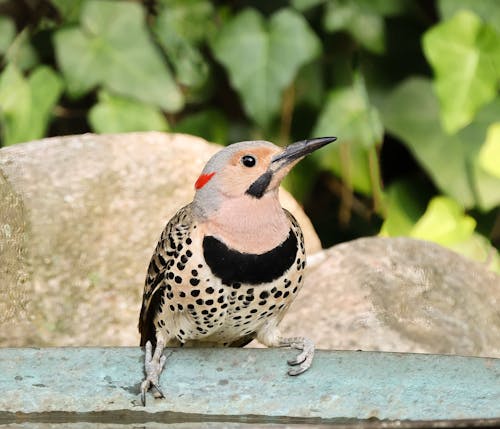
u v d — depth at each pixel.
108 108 12.48
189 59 13.61
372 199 13.74
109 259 10.02
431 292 9.80
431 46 12.12
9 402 7.05
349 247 10.23
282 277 7.50
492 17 12.09
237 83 12.63
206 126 13.62
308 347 7.31
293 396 7.10
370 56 13.23
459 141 12.73
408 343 9.25
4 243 9.66
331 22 13.15
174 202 10.38
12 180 9.92
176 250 7.44
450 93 12.12
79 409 7.09
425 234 12.76
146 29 12.55
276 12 12.77
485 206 12.56
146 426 6.95
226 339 8.08
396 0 13.15
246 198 7.41
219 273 7.37
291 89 13.30
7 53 12.83
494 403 6.86
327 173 14.07
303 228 10.82
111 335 9.84
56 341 9.69
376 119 13.16
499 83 12.31
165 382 7.21
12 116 12.30
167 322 7.78
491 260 12.65
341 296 9.68
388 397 6.97
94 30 12.52
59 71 12.69
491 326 9.71
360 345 9.21
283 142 13.45
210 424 6.93
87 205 10.08
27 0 12.89
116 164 10.32
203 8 13.48
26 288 9.73
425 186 13.31
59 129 13.54
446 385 6.95
